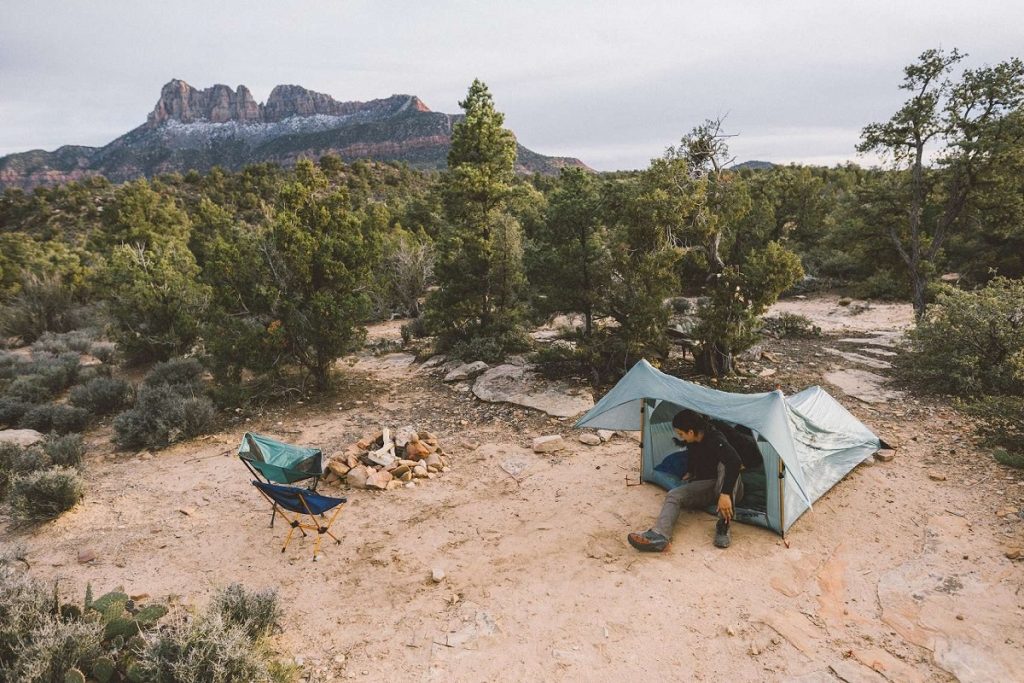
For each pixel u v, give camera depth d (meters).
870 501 6.40
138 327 16.73
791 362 12.95
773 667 4.09
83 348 20.45
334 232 12.36
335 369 13.99
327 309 11.71
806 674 4.01
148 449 9.47
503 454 8.50
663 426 7.00
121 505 7.25
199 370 14.03
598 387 11.38
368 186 114.00
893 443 8.01
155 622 4.44
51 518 6.88
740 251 30.31
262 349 11.76
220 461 8.73
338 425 10.40
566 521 6.34
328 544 6.14
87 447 9.28
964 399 9.49
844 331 17.00
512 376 12.23
